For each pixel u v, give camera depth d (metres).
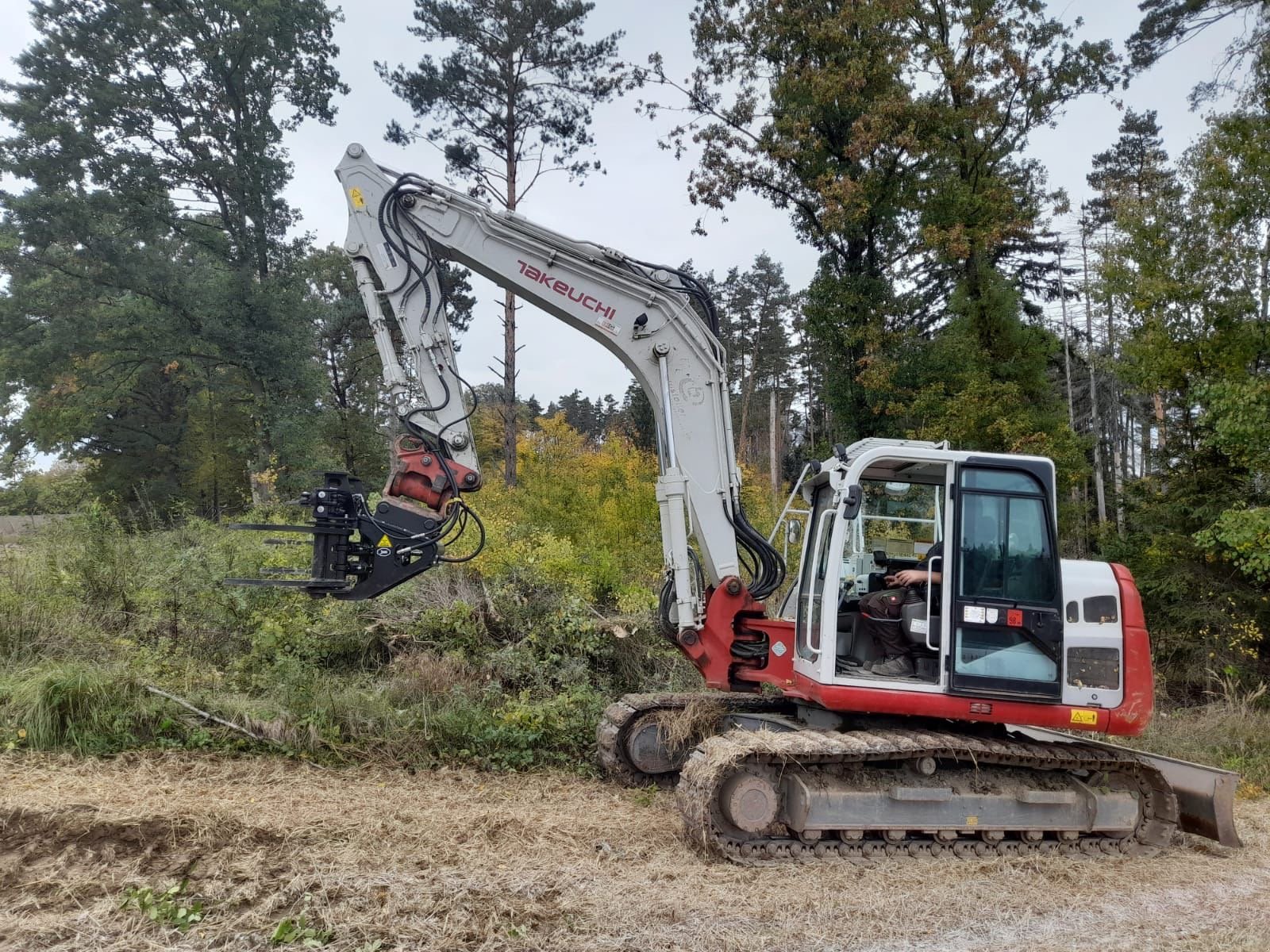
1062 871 5.82
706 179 21.72
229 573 9.24
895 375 20.56
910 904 5.08
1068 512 19.31
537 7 22.92
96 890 4.45
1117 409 30.83
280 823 5.41
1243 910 5.27
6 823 5.05
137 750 6.86
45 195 25.75
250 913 4.27
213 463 31.72
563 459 17.09
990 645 6.13
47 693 6.96
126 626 9.27
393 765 7.23
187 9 27.41
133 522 11.30
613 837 5.88
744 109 21.52
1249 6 16.19
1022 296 32.56
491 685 8.59
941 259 20.48
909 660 6.43
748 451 49.25
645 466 15.52
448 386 6.72
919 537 7.33
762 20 20.77
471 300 28.91
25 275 27.42
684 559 6.96
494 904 4.59
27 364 26.50
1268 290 14.74
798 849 5.78
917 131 20.12
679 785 5.88
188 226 28.16
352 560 6.37
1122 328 20.03
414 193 6.80
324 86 29.16
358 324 33.94
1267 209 14.40
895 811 5.95
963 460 6.21
